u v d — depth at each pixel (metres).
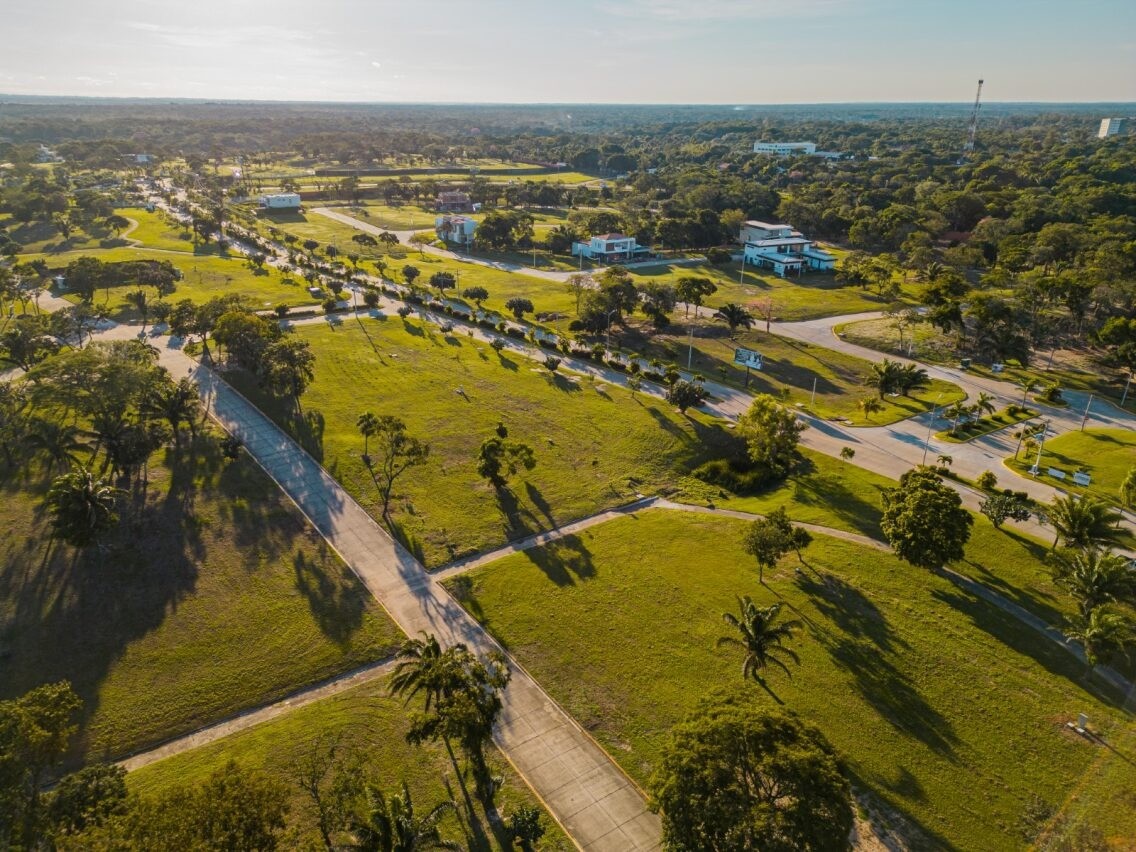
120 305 141.88
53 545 66.25
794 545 63.56
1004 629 56.75
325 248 195.25
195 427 89.38
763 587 62.81
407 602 61.16
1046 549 67.50
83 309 120.31
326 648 55.50
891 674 52.22
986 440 94.62
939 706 49.28
